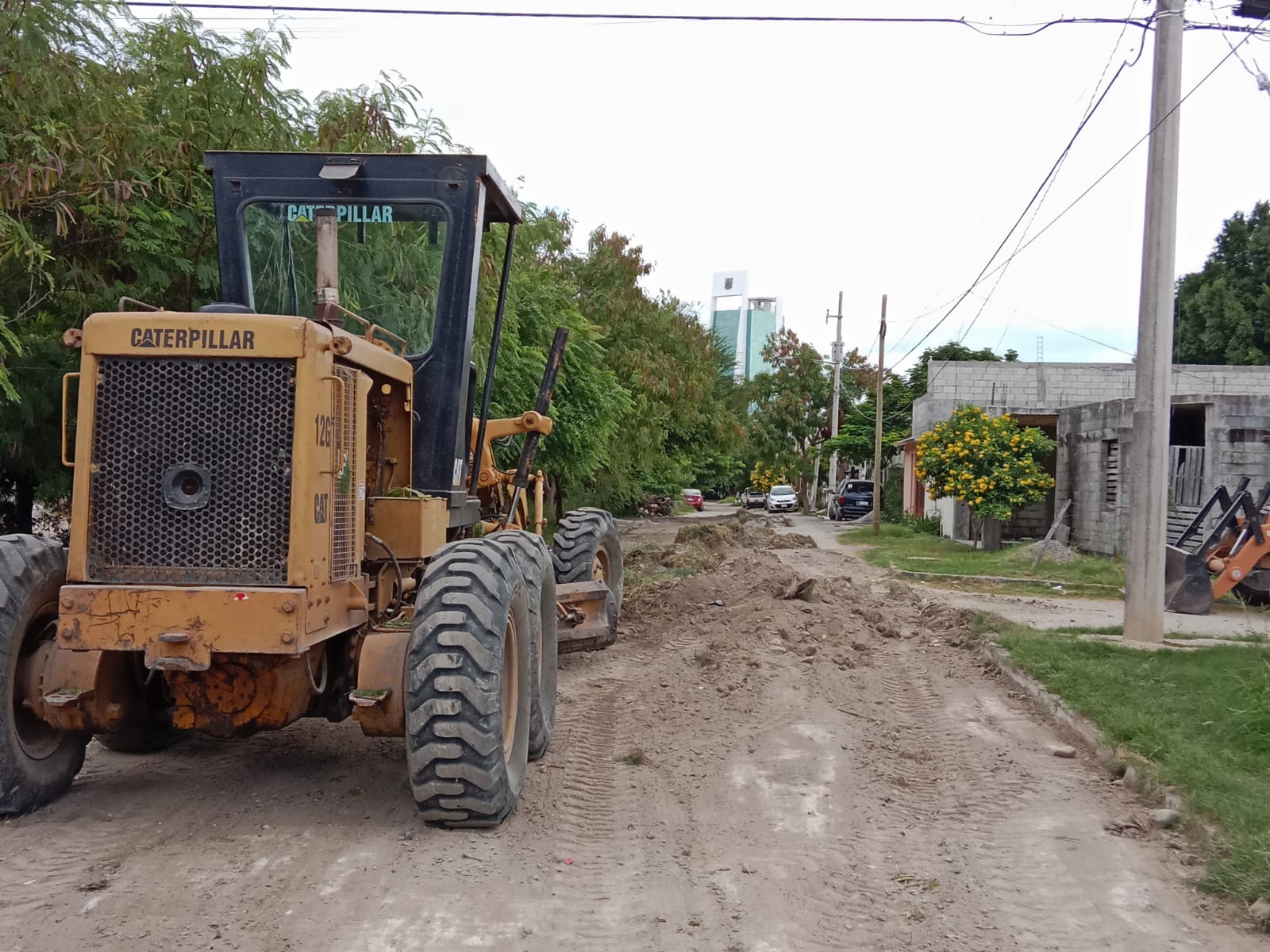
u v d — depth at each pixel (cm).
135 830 480
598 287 3142
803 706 751
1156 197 1049
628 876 445
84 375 453
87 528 451
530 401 1780
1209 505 1416
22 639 479
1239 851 455
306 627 443
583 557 916
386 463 564
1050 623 1222
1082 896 439
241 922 387
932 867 469
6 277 888
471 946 373
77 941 369
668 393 3056
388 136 1057
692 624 1065
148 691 529
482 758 466
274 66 1005
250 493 450
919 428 3584
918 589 1597
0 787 471
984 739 688
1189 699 743
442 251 575
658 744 655
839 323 4647
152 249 920
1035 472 2309
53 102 805
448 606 473
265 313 576
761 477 6381
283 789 543
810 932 397
